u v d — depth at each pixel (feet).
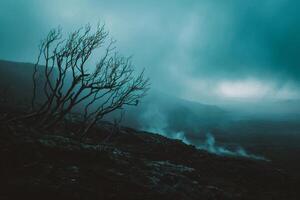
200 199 57.62
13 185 38.91
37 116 74.59
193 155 105.60
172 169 71.82
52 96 73.87
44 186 40.37
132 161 66.44
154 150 100.32
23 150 47.85
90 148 59.47
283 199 77.00
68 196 40.29
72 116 115.34
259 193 78.07
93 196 42.63
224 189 72.13
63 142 58.34
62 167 48.85
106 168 54.70
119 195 45.50
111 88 81.00
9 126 54.29
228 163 104.47
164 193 51.88
